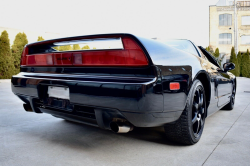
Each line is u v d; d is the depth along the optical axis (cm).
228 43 3048
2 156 166
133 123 151
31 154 170
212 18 3062
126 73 149
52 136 216
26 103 221
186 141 189
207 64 231
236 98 542
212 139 212
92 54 160
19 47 1335
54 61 182
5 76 1195
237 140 210
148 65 144
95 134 225
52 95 186
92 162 157
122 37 152
